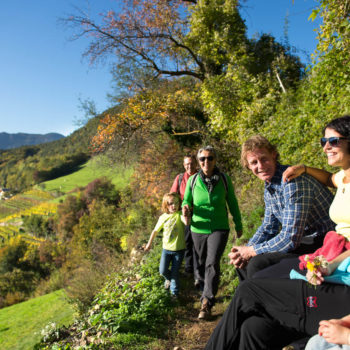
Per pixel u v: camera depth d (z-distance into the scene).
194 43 12.66
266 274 1.86
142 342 3.21
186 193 3.97
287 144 6.01
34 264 45.69
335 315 1.43
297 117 6.10
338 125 1.72
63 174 126.19
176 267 4.22
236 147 9.48
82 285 6.91
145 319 3.54
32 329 9.60
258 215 5.58
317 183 2.00
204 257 3.92
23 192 125.94
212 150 3.74
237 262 2.27
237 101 9.83
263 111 8.83
